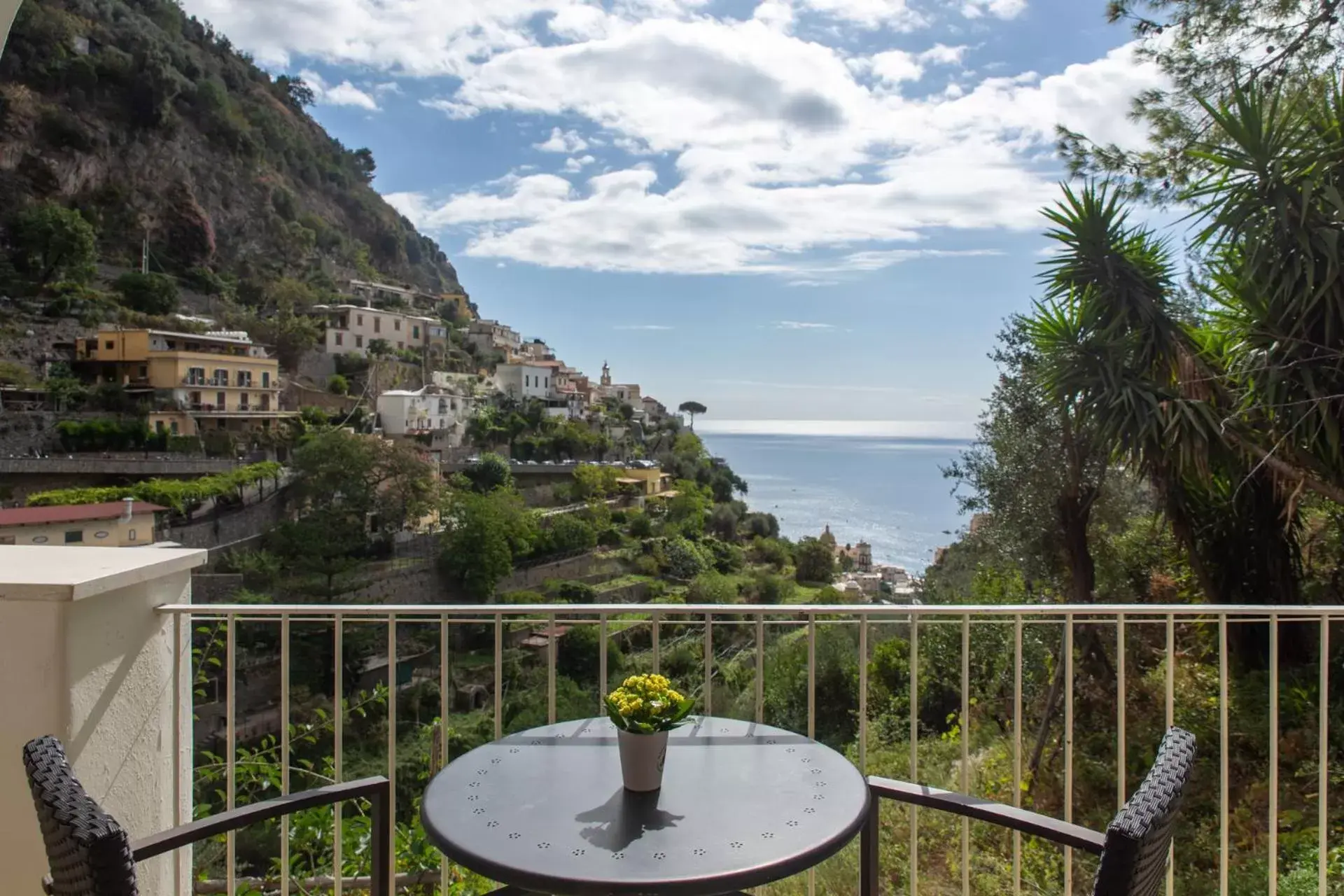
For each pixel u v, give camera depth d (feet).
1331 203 13.83
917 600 29.45
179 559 6.30
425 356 175.01
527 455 154.10
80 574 5.46
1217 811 14.32
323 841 9.25
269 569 84.07
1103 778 15.99
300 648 59.98
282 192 197.06
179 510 84.33
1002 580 22.20
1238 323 16.40
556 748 5.16
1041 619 7.00
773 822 4.07
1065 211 17.76
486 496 105.60
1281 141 14.37
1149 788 3.06
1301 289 14.43
